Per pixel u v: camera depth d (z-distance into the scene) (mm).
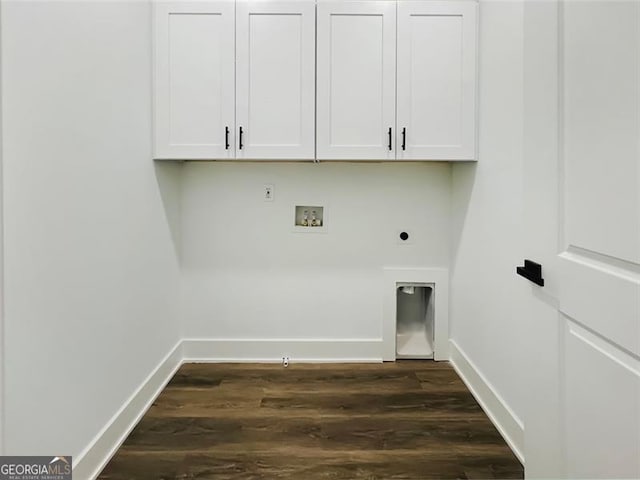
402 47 2039
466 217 2215
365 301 2527
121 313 1684
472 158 2047
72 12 1311
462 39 2033
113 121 1597
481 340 2006
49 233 1205
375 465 1554
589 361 884
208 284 2502
